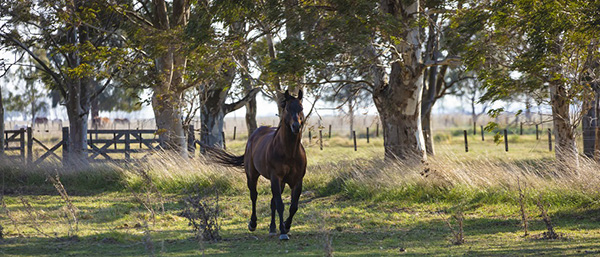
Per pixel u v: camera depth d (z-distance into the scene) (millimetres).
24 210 11289
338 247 7645
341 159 19766
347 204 12680
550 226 8133
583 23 10523
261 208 11820
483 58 12938
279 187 8172
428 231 9156
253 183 9203
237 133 50938
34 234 8461
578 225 9203
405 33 15164
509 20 12141
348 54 14758
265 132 9328
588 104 13391
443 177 12820
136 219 10148
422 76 15992
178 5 18656
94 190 15711
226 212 11289
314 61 12898
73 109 19703
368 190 13258
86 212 11266
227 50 15109
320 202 13133
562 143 14180
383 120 16484
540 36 11180
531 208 10828
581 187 11109
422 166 13484
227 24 14695
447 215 10805
